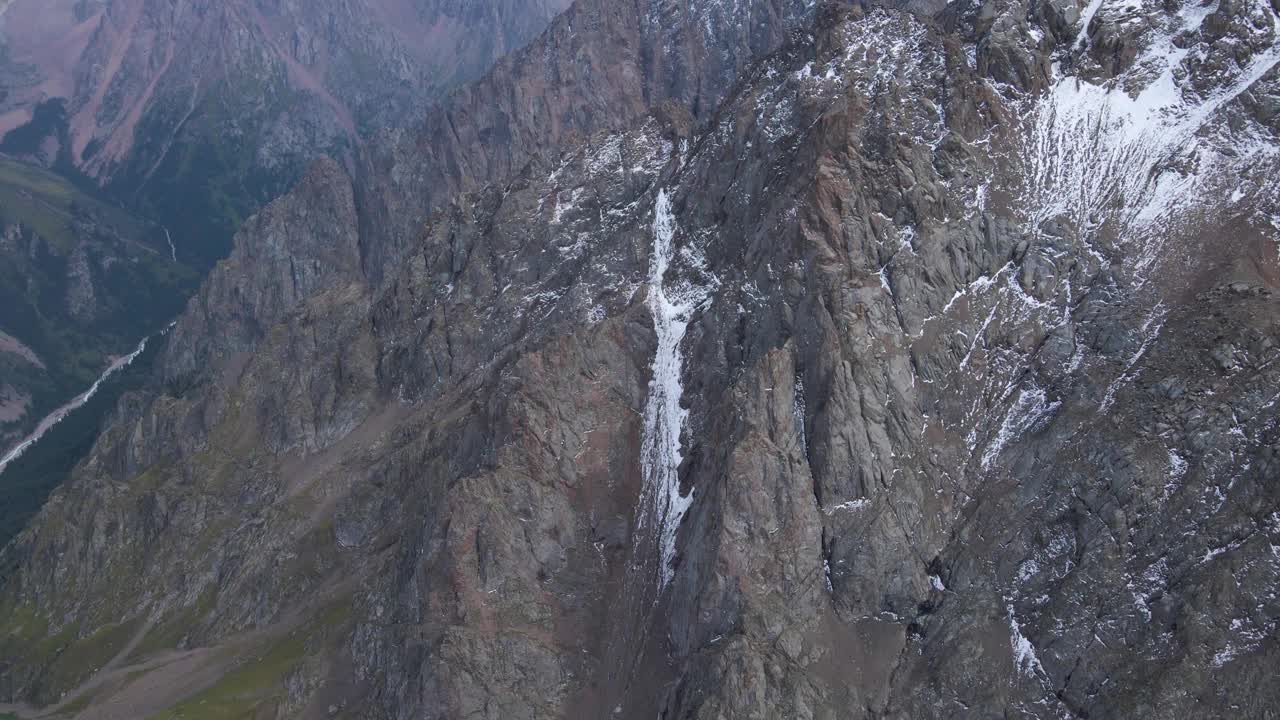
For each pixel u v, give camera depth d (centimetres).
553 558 13162
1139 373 11506
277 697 14375
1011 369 12444
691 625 11719
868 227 13100
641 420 14362
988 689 10581
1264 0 13550
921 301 12769
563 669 12350
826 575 11706
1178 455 10806
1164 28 14062
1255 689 9381
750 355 13438
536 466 13662
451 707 12119
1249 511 10212
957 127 13812
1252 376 10869
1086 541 10862
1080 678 10225
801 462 12031
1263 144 12619
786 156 14700
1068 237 12850
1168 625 10056
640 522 13425
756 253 14038
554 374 14412
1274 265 11781
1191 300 11788
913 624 11350
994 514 11506
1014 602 10975
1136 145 13338
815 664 11162
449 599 12850
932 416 12344
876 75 14938
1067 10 14562
